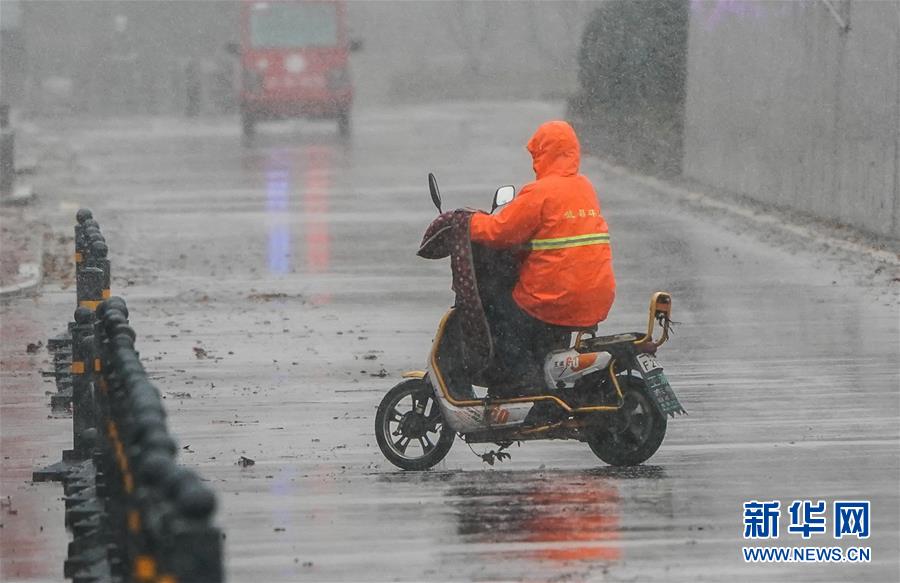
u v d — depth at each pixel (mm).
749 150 81500
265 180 95688
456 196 85188
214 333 46312
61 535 25547
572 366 28172
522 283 28188
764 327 45781
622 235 68750
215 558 12562
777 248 63469
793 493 26688
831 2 67750
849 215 67375
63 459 30391
